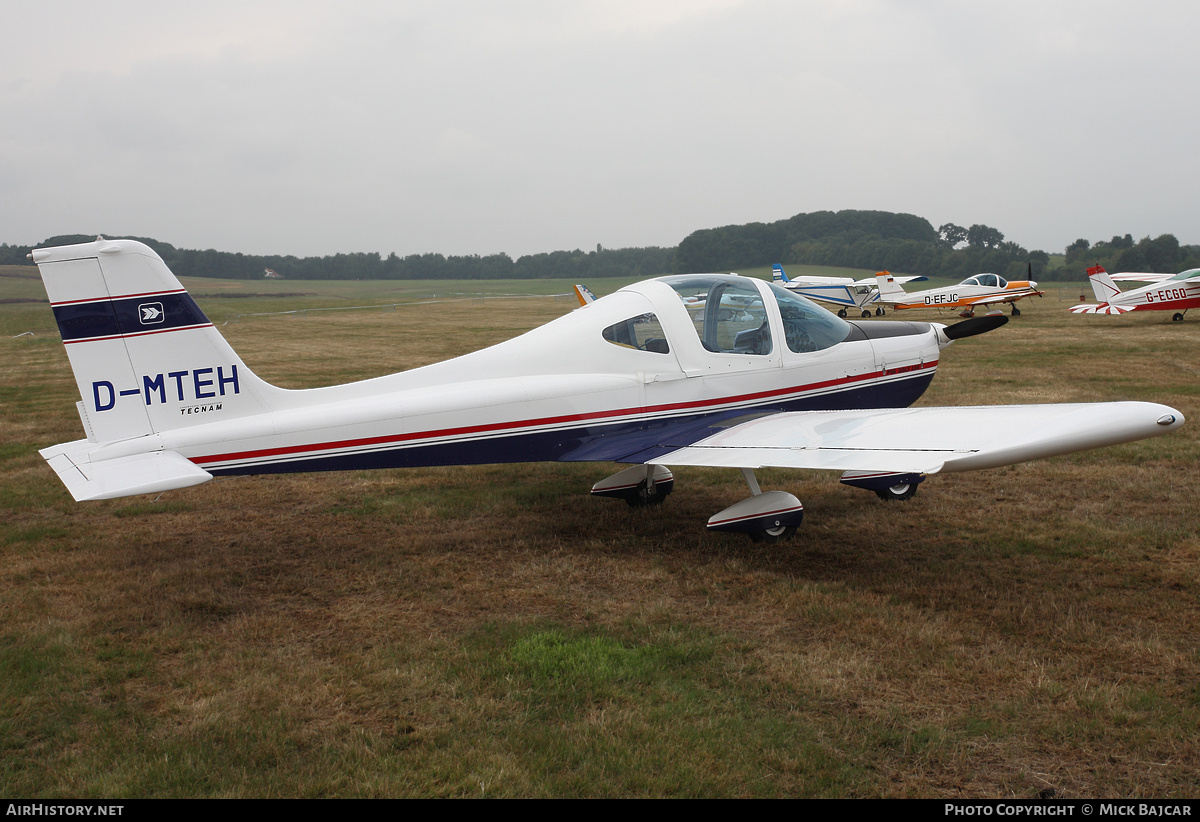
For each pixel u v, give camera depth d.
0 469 8.33
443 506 6.77
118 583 5.00
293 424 5.13
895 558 5.21
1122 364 13.77
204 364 5.12
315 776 2.94
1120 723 3.17
